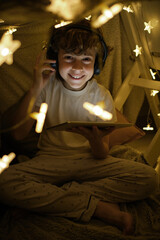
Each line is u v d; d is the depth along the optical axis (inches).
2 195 44.2
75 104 55.6
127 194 47.9
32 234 40.1
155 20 57.6
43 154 53.9
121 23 72.4
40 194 44.2
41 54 49.6
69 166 50.3
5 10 29.9
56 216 44.7
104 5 33.3
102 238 39.5
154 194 51.8
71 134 54.4
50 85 56.5
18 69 66.8
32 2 28.6
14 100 66.7
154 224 44.1
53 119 55.6
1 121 51.4
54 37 51.8
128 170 48.9
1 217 45.9
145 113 88.7
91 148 50.6
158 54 63.6
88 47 49.8
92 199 45.4
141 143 73.5
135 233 41.7
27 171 48.0
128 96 77.8
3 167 43.1
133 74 72.6
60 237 39.6
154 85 65.4
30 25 63.2
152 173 48.6
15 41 58.8
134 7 62.3
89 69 52.2
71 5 31.0
